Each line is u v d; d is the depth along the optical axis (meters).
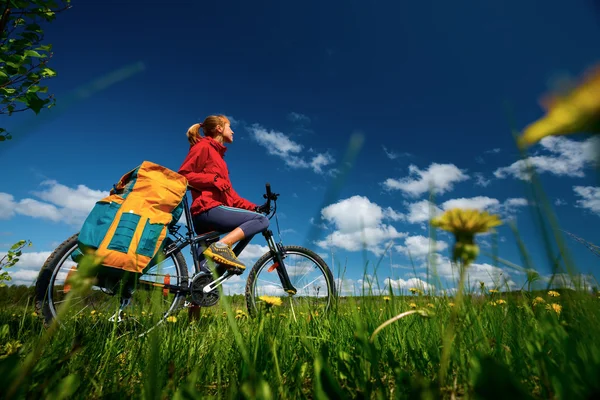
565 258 0.48
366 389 0.73
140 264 2.26
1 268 2.85
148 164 2.49
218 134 3.42
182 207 2.61
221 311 2.03
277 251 3.37
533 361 0.81
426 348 1.09
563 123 0.23
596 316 0.61
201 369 1.12
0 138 2.04
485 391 0.32
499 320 1.15
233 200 3.12
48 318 2.29
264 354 1.03
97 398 0.91
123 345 1.45
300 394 0.86
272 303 1.16
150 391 0.63
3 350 1.22
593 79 0.22
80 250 2.24
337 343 1.25
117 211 2.30
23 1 1.83
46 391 0.76
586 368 0.57
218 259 2.80
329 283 3.49
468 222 0.48
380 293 1.41
